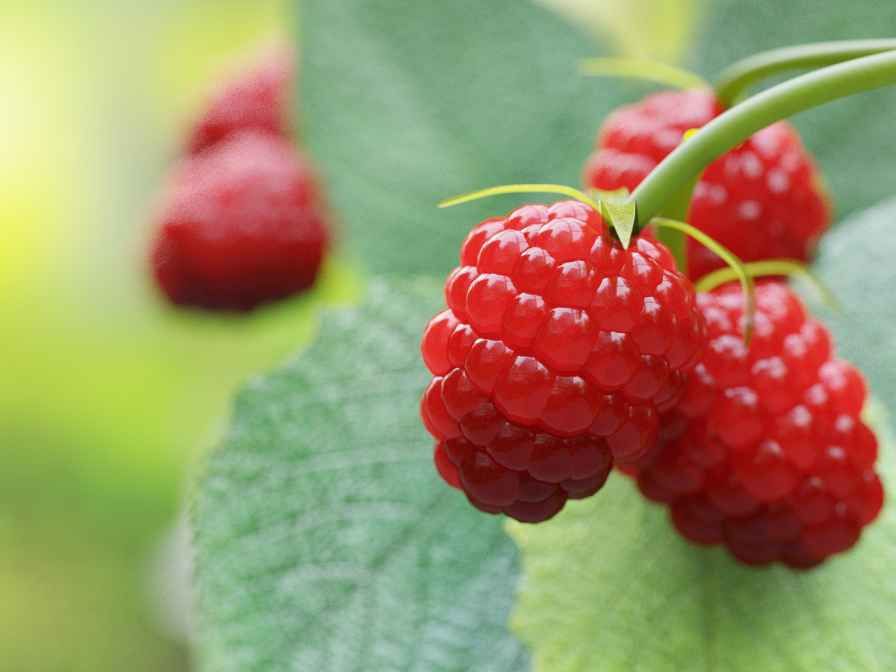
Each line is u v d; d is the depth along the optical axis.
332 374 0.19
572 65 0.21
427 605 0.19
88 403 0.53
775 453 0.17
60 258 0.54
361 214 0.21
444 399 0.17
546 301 0.16
